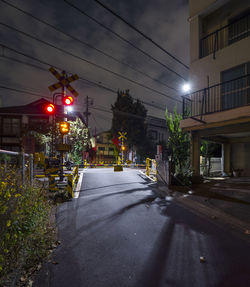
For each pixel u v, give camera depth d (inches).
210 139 489.4
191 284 88.7
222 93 369.4
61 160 278.8
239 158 553.3
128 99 1249.4
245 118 291.7
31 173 208.5
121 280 91.6
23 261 96.2
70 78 321.1
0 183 100.7
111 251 119.3
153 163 497.7
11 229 96.3
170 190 306.8
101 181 394.0
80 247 123.8
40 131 832.3
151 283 89.4
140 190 309.1
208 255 115.0
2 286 82.1
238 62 342.0
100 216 184.4
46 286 86.7
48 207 165.6
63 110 370.3
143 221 172.9
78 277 93.6
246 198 252.2
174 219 178.5
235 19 380.8
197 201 237.8
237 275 95.4
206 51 420.5
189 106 415.5
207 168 537.0
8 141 885.8
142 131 1268.5
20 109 908.6
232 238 138.6
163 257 112.7
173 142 401.4
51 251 118.0
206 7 400.5
